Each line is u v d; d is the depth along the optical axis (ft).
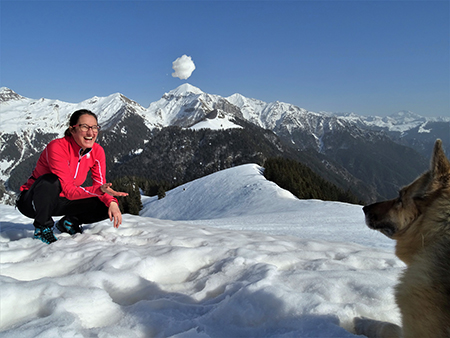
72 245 10.40
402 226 5.41
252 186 145.28
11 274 7.77
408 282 4.47
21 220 18.83
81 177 11.67
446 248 4.21
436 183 4.70
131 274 7.54
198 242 11.69
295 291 6.51
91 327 5.19
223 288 7.42
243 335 5.25
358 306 6.25
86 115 10.26
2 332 4.40
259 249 11.12
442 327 3.87
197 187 175.94
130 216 18.89
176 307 6.18
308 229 30.76
